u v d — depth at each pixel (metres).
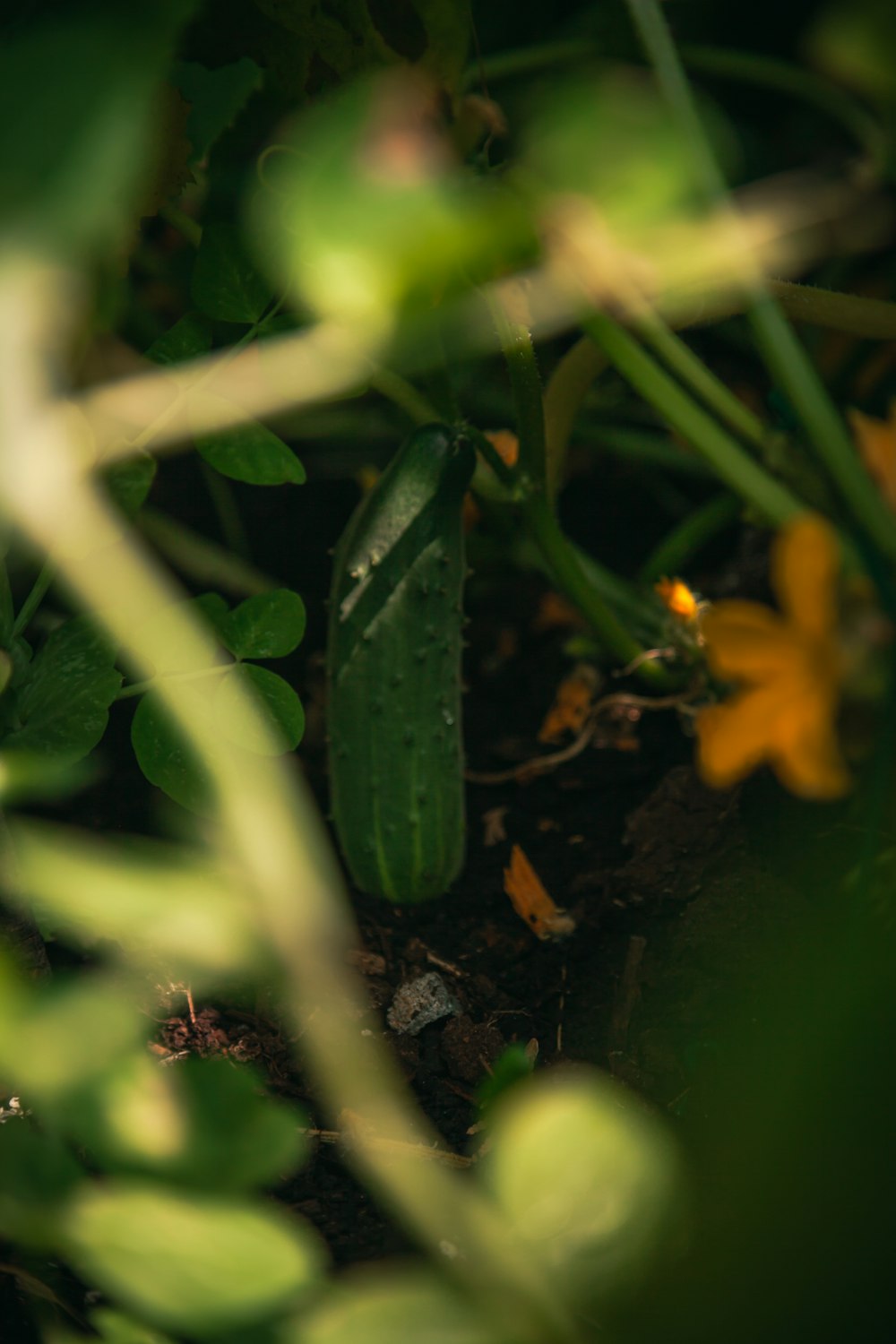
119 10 0.36
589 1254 0.50
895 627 0.61
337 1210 0.63
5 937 0.61
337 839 0.74
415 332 0.57
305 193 0.40
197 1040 0.67
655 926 0.71
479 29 0.87
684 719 0.77
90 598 0.52
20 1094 0.60
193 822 0.73
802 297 0.69
